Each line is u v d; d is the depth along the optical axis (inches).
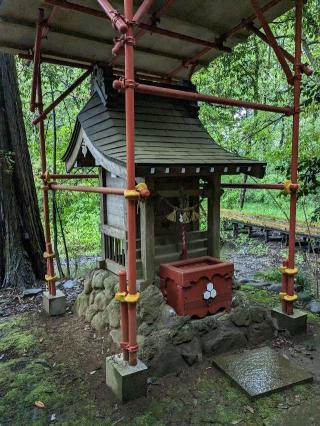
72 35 138.9
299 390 101.7
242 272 258.7
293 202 133.6
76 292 195.6
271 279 227.6
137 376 98.0
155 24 133.6
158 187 135.2
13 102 212.2
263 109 126.8
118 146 120.0
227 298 131.9
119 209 142.9
